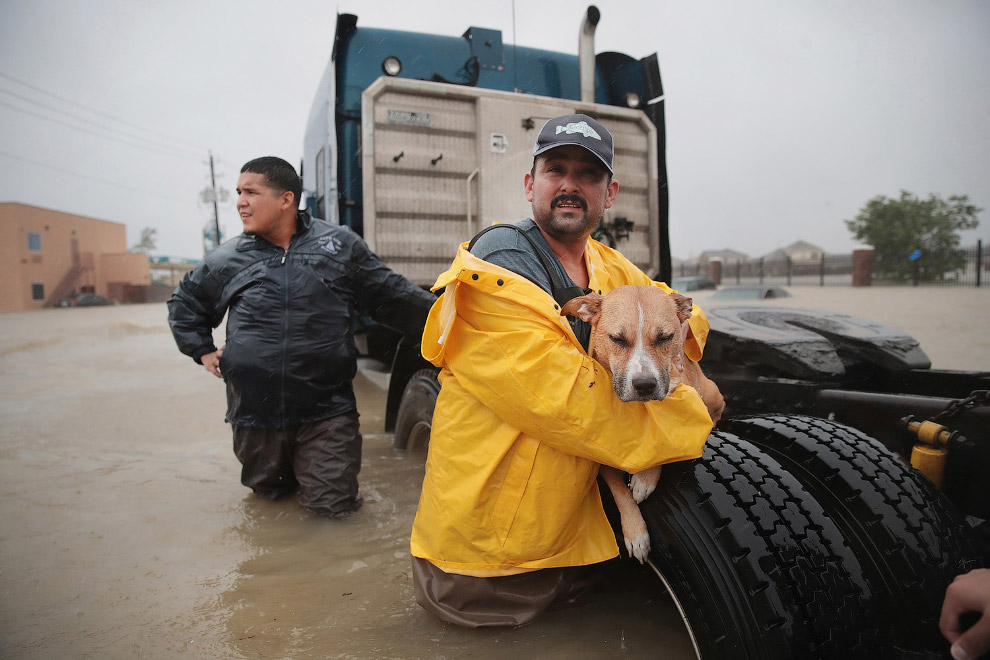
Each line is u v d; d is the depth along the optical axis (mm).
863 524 2010
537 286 2078
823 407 2865
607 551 2117
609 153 2199
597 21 6051
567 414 1885
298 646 2307
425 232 5668
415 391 4336
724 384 3350
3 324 19094
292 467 3797
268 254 3586
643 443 1913
